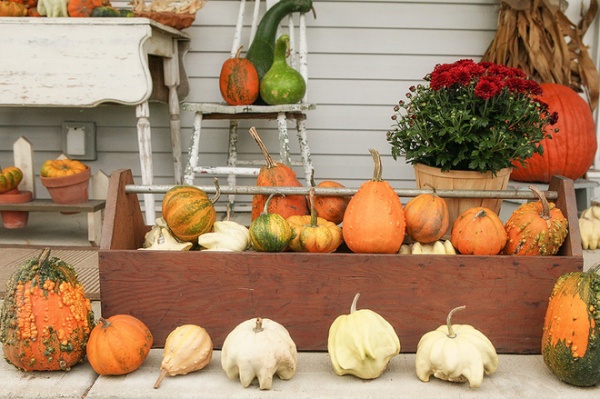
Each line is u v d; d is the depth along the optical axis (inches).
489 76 67.6
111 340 50.5
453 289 56.2
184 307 57.1
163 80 118.2
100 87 94.0
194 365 52.2
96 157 128.3
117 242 60.4
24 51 93.5
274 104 104.4
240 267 56.5
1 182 99.4
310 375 52.7
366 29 124.2
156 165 128.2
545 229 57.6
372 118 127.1
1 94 94.7
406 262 55.9
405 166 128.3
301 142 113.0
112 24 92.0
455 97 72.5
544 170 107.2
